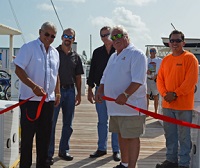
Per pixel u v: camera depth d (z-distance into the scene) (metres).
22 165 3.69
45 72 3.63
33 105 3.63
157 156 4.90
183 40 3.91
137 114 3.61
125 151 3.99
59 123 7.20
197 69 3.85
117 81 3.62
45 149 3.83
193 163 4.05
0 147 3.71
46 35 3.59
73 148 5.26
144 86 3.66
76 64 4.60
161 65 4.12
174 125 4.09
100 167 4.36
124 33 3.62
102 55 4.69
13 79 6.92
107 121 4.86
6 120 3.80
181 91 3.83
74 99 4.61
